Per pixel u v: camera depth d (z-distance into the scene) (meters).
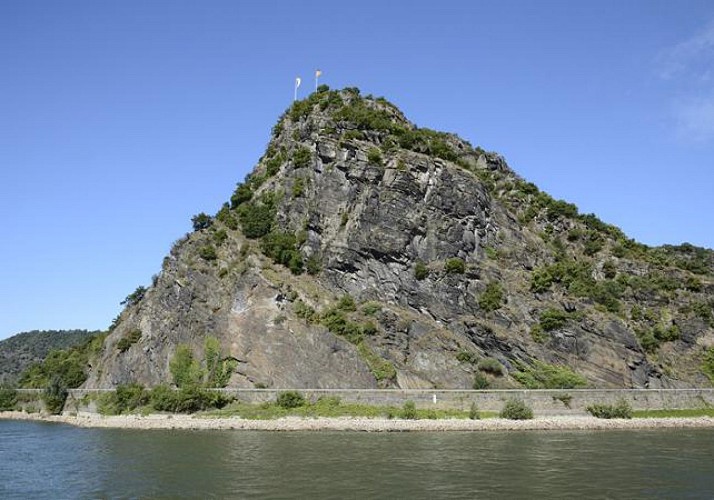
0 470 48.88
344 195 104.62
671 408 83.75
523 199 126.81
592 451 54.50
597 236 124.12
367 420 72.38
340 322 88.31
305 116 121.00
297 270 97.12
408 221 102.38
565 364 91.38
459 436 64.31
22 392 107.75
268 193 110.56
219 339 88.94
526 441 60.56
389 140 113.38
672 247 155.00
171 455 53.50
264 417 75.00
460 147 132.88
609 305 104.56
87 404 91.75
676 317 107.62
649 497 38.59
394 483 41.72
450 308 95.75
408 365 86.12
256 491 39.88
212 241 102.75
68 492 41.12
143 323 99.38
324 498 38.03
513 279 103.69
